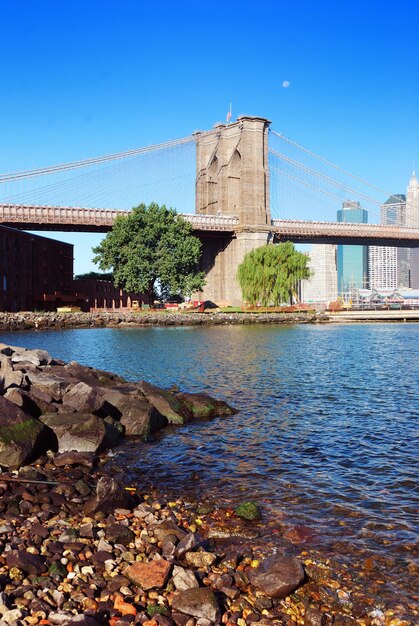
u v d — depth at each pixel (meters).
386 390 22.34
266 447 13.93
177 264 101.88
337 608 6.72
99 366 30.03
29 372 16.19
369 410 18.39
